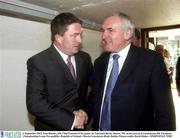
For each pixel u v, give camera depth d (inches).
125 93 59.0
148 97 60.1
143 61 60.1
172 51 291.9
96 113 64.6
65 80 66.0
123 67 60.7
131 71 60.0
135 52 62.0
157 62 59.2
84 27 123.0
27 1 82.8
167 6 95.9
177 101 199.5
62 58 67.1
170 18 124.1
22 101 88.7
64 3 86.7
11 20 84.0
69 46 64.8
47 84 64.6
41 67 63.8
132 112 58.7
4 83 81.7
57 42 66.3
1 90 80.7
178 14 113.0
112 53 65.1
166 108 57.1
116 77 61.6
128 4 90.9
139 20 130.0
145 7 96.9
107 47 63.1
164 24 145.6
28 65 65.7
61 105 65.4
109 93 61.1
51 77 64.5
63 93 65.7
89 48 130.5
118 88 59.6
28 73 65.1
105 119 61.2
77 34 64.7
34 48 94.3
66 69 66.3
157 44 236.4
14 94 85.5
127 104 58.7
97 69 69.1
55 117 60.2
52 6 90.6
